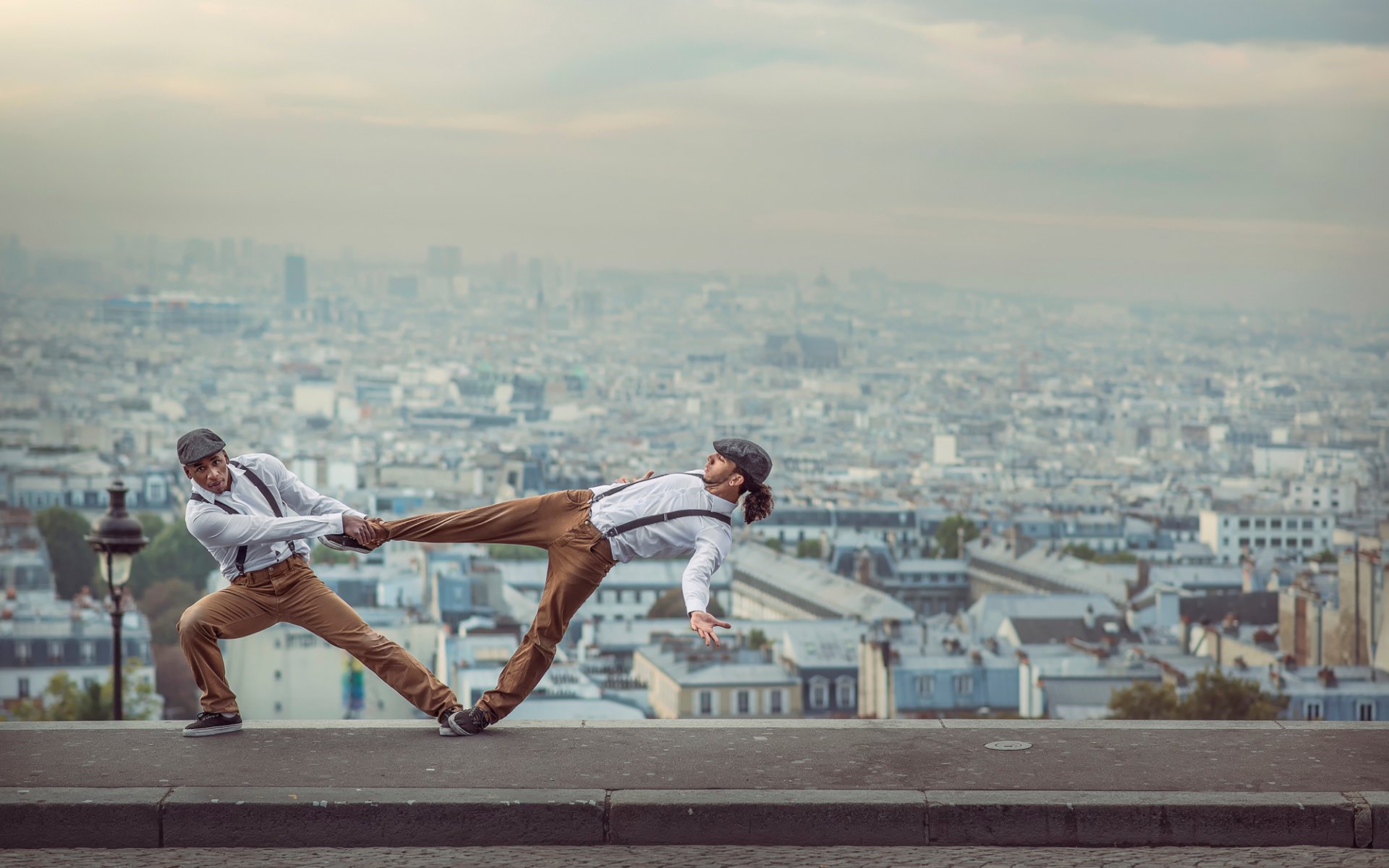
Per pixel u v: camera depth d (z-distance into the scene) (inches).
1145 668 4707.2
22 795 302.7
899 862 285.6
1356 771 321.4
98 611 5201.8
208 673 354.6
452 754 334.6
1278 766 325.4
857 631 4901.6
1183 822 296.8
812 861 286.7
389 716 4237.2
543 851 294.4
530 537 352.5
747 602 7317.9
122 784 311.1
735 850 294.4
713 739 349.4
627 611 6958.7
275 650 4222.4
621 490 352.5
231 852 295.1
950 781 313.3
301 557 362.0
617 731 358.3
